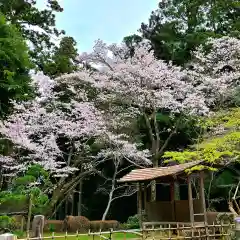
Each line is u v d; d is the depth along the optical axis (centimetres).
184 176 1107
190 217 1016
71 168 1622
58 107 1858
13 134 1493
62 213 2364
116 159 1948
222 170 1816
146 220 1274
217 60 1903
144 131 2055
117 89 1750
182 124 1870
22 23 2072
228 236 811
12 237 449
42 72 1888
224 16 2292
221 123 1355
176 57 2195
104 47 1980
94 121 1675
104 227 1580
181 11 2309
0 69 1388
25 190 1246
